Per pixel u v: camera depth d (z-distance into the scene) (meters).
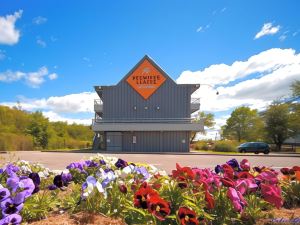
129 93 35.56
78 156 21.16
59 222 2.89
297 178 3.87
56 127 59.66
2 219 2.39
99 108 37.56
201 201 2.86
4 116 55.59
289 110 54.28
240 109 72.50
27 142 38.38
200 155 25.89
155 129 33.53
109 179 3.21
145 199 2.51
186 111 35.19
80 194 3.35
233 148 38.88
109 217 3.01
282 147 60.59
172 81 35.41
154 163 15.46
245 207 2.90
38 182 3.46
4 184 3.52
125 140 34.38
